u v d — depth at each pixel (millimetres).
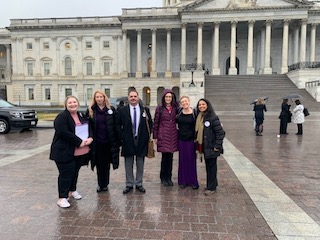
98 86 58656
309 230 4453
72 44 58750
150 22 54062
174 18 53344
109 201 5754
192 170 6535
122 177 7516
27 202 5707
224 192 6250
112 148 6082
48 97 60125
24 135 16328
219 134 6066
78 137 5492
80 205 5543
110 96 58656
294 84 43000
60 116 5418
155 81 53969
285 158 9703
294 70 43406
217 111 33219
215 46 51844
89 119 5992
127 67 55750
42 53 59219
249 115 29094
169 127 6531
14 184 6898
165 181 6820
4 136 15906
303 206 5441
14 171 8133
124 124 6129
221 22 51281
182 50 52094
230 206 5449
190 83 40500
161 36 58938
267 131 17203
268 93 39781
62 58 59125
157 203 5637
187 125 6480
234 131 17281
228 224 4688
